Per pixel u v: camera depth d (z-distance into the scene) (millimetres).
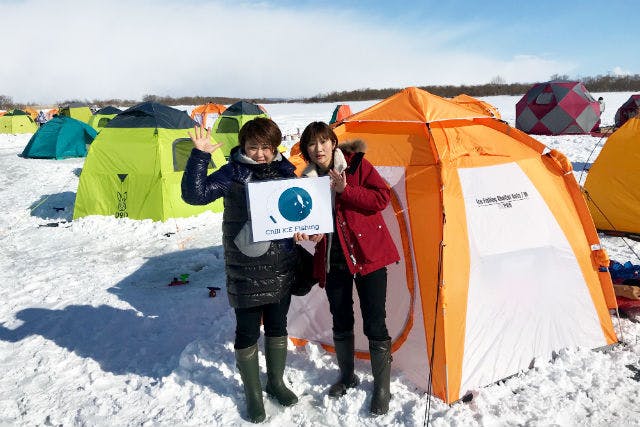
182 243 6836
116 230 7445
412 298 3207
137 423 2928
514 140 3785
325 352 3619
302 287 3014
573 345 3436
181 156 8094
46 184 12156
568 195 3662
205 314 4527
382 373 2855
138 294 5062
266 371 3352
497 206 3305
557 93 20188
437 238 3086
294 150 4074
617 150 6457
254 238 2605
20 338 4129
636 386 3076
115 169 7926
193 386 3221
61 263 6129
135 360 3701
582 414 2846
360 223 2762
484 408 2873
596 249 3588
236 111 16344
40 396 3270
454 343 3033
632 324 3807
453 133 3525
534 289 3309
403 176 3342
